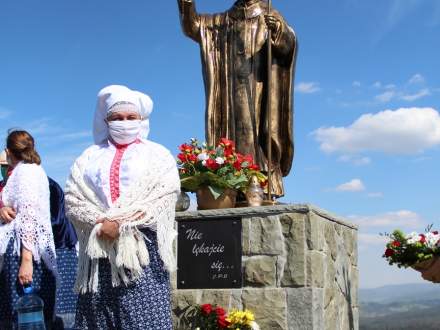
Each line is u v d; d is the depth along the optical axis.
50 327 3.85
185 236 5.12
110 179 3.31
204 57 6.46
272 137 6.24
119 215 3.13
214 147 5.83
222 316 4.74
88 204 3.26
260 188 5.50
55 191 4.16
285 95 6.30
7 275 3.77
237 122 6.30
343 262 5.56
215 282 5.00
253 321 4.70
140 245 3.12
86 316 3.17
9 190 3.84
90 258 3.19
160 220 3.20
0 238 3.74
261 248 4.91
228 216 5.04
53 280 3.89
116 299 3.13
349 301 5.67
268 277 4.85
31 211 3.77
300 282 4.75
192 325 4.97
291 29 6.22
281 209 4.89
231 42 6.42
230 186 5.29
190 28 6.51
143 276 3.14
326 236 5.12
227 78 6.40
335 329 5.21
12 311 3.76
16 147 3.93
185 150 5.41
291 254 4.81
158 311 3.13
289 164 6.33
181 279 5.09
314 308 4.73
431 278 5.11
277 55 6.35
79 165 3.41
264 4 6.54
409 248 5.07
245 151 6.25
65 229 4.15
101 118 3.59
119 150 3.44
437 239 5.04
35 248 3.75
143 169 3.30
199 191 5.34
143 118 3.68
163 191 3.25
